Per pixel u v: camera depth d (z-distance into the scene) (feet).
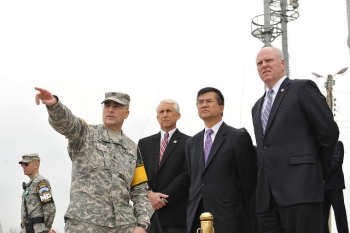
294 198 18.30
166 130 28.48
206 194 23.16
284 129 19.24
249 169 23.17
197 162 24.07
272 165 19.12
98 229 18.24
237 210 22.85
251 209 25.55
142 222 19.38
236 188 23.15
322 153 19.03
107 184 18.76
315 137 19.21
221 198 22.94
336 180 27.81
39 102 17.29
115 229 18.56
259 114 20.34
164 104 28.40
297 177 18.56
